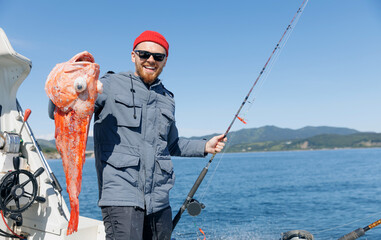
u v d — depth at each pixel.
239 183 35.78
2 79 2.59
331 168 63.00
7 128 2.60
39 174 2.43
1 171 2.40
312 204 19.09
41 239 2.50
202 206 2.53
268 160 119.06
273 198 22.22
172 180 2.15
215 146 2.53
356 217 14.31
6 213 2.38
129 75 2.13
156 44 2.13
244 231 9.86
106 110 2.01
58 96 1.83
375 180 37.03
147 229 2.04
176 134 2.46
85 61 1.95
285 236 3.24
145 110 2.07
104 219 1.95
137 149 1.99
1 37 2.44
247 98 2.76
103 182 1.94
